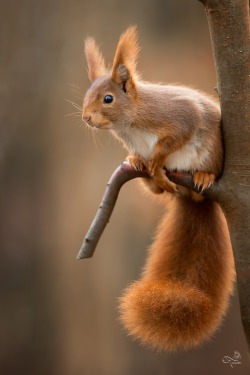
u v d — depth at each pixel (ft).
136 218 49.73
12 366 52.90
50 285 53.31
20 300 53.72
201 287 19.33
